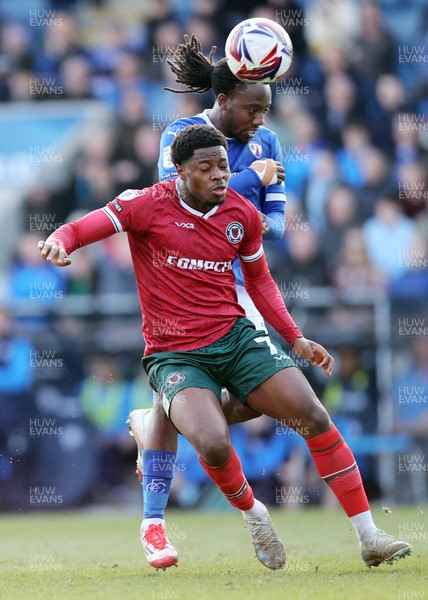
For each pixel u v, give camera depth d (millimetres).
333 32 44531
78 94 42719
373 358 38438
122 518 33781
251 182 17969
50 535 26547
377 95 43594
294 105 43219
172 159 16047
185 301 16203
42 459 37656
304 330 38969
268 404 15852
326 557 18266
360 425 37875
